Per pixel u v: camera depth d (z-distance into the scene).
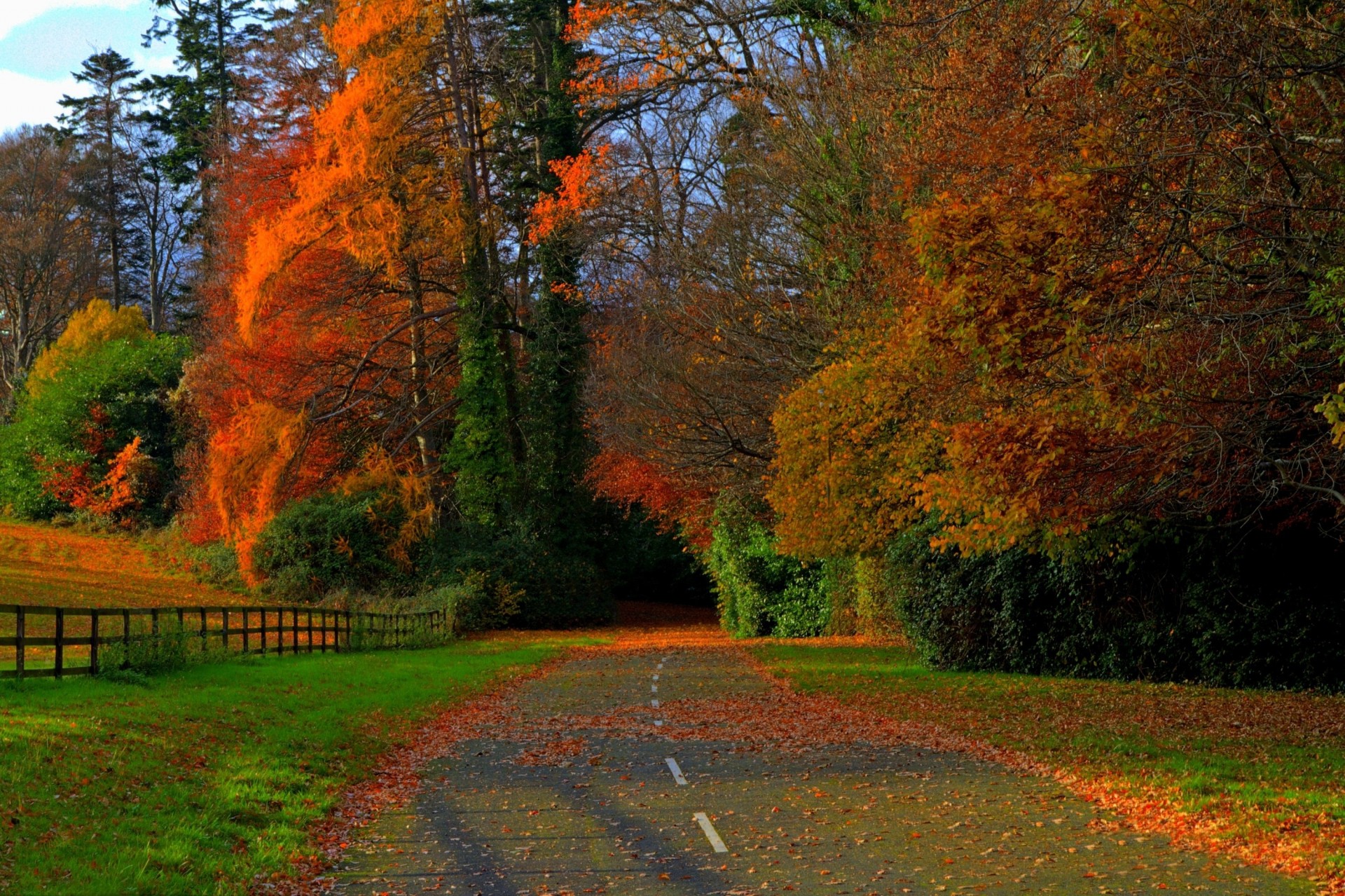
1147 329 13.06
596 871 9.27
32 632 29.86
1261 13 12.39
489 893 8.73
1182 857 9.28
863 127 28.70
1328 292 11.62
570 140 50.62
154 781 11.50
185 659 21.42
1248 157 12.10
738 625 44.59
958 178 16.95
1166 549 22.86
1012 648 25.00
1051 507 15.92
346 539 46.91
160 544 56.00
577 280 52.75
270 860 9.55
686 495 46.50
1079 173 12.77
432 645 37.44
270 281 45.72
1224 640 22.11
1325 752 14.10
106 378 63.03
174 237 87.69
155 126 77.94
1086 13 13.92
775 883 8.79
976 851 9.63
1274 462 14.12
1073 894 8.33
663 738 16.58
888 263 24.62
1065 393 14.62
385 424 53.56
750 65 41.16
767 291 36.25
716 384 37.47
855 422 25.84
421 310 51.00
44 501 61.94
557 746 15.95
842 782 12.88
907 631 27.91
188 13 76.50
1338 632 21.22
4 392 84.00
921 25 16.12
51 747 11.81
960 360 15.47
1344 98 12.57
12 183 78.31
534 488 51.78
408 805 12.09
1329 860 8.85
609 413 46.28
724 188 39.88
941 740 15.91
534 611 49.56
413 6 45.75
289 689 19.92
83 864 8.56
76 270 83.19
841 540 26.98
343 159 45.22
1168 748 14.55
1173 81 12.23
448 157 48.66
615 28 46.25
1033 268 13.05
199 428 60.31
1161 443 14.58
